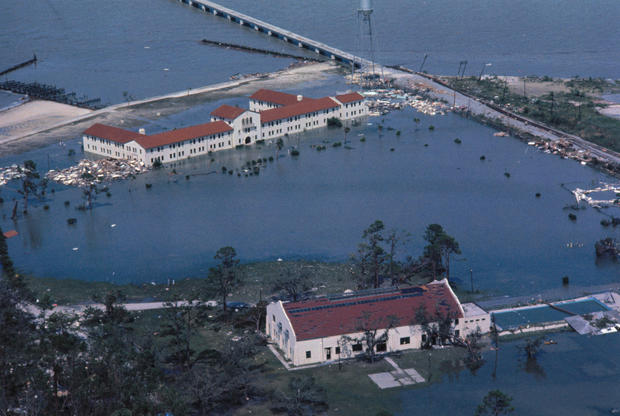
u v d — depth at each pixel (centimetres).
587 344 17088
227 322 18262
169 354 16738
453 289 19925
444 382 15775
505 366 16312
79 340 16538
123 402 14375
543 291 19750
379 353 16938
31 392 14462
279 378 15962
